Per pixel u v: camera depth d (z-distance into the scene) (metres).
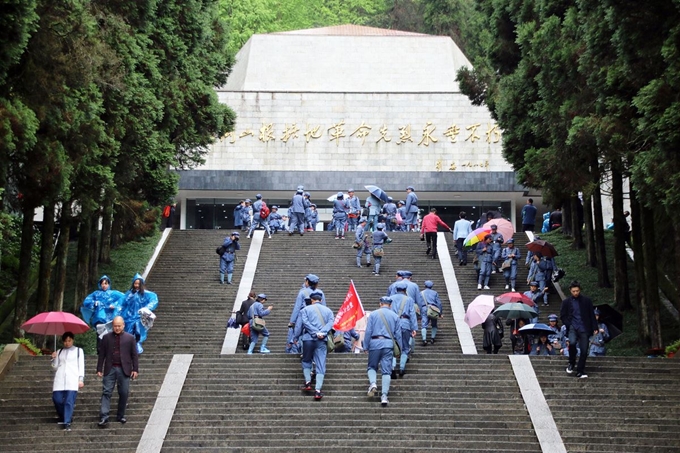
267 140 51.84
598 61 22.44
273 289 29.98
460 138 51.75
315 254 33.09
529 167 29.25
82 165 23.05
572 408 17.88
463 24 66.06
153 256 34.00
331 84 56.22
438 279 30.80
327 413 17.66
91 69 20.91
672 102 19.41
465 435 16.86
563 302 19.28
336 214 35.00
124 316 20.72
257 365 19.62
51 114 20.69
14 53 18.06
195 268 32.59
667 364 19.69
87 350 26.89
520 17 29.61
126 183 27.97
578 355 20.02
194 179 51.09
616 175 28.97
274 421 17.34
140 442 16.61
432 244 32.41
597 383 18.81
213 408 17.88
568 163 27.23
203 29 32.06
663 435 16.95
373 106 52.19
